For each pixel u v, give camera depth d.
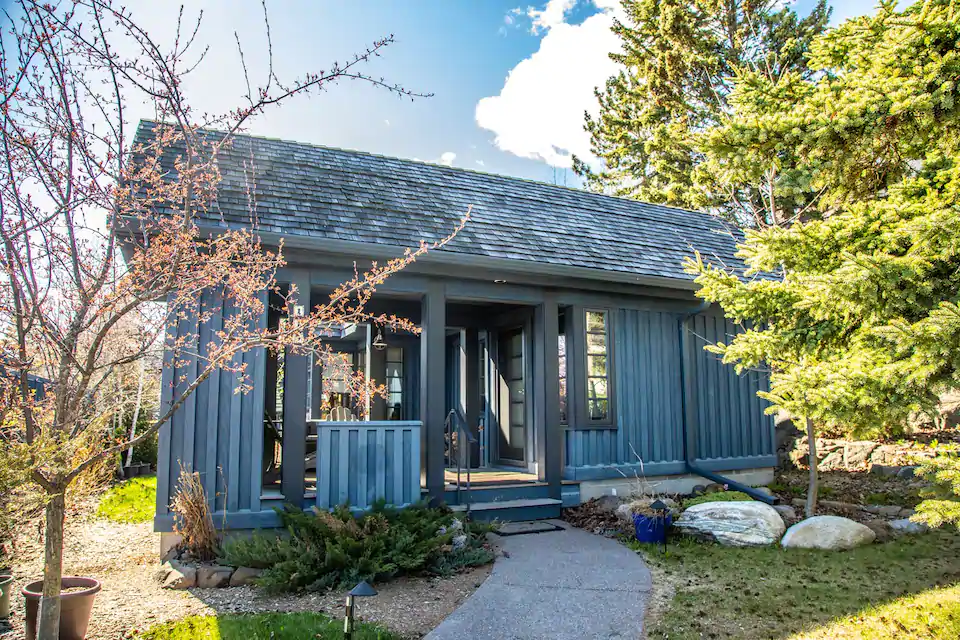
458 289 8.59
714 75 18.81
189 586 6.08
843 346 5.39
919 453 11.05
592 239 10.28
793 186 4.81
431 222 8.91
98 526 9.14
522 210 10.36
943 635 4.51
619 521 8.18
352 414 10.56
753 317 6.20
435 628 5.02
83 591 4.67
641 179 25.86
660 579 6.15
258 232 6.91
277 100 4.51
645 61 21.56
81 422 5.23
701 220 13.28
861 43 4.92
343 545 6.16
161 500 6.79
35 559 7.21
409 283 8.27
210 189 5.16
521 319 10.27
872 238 4.85
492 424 11.11
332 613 5.33
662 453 9.98
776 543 7.34
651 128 22.03
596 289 9.52
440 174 10.57
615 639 4.77
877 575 5.98
